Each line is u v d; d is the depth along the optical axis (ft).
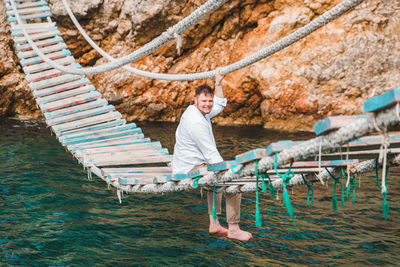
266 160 11.19
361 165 12.17
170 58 44.01
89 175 19.69
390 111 7.96
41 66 28.63
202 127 13.73
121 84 43.73
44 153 28.45
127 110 44.52
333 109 38.37
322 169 12.74
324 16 12.75
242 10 41.88
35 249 15.02
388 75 37.88
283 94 39.19
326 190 21.13
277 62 39.78
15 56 43.86
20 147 30.01
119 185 17.79
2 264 13.85
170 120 44.70
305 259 14.07
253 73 40.57
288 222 17.20
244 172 12.18
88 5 41.70
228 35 43.11
